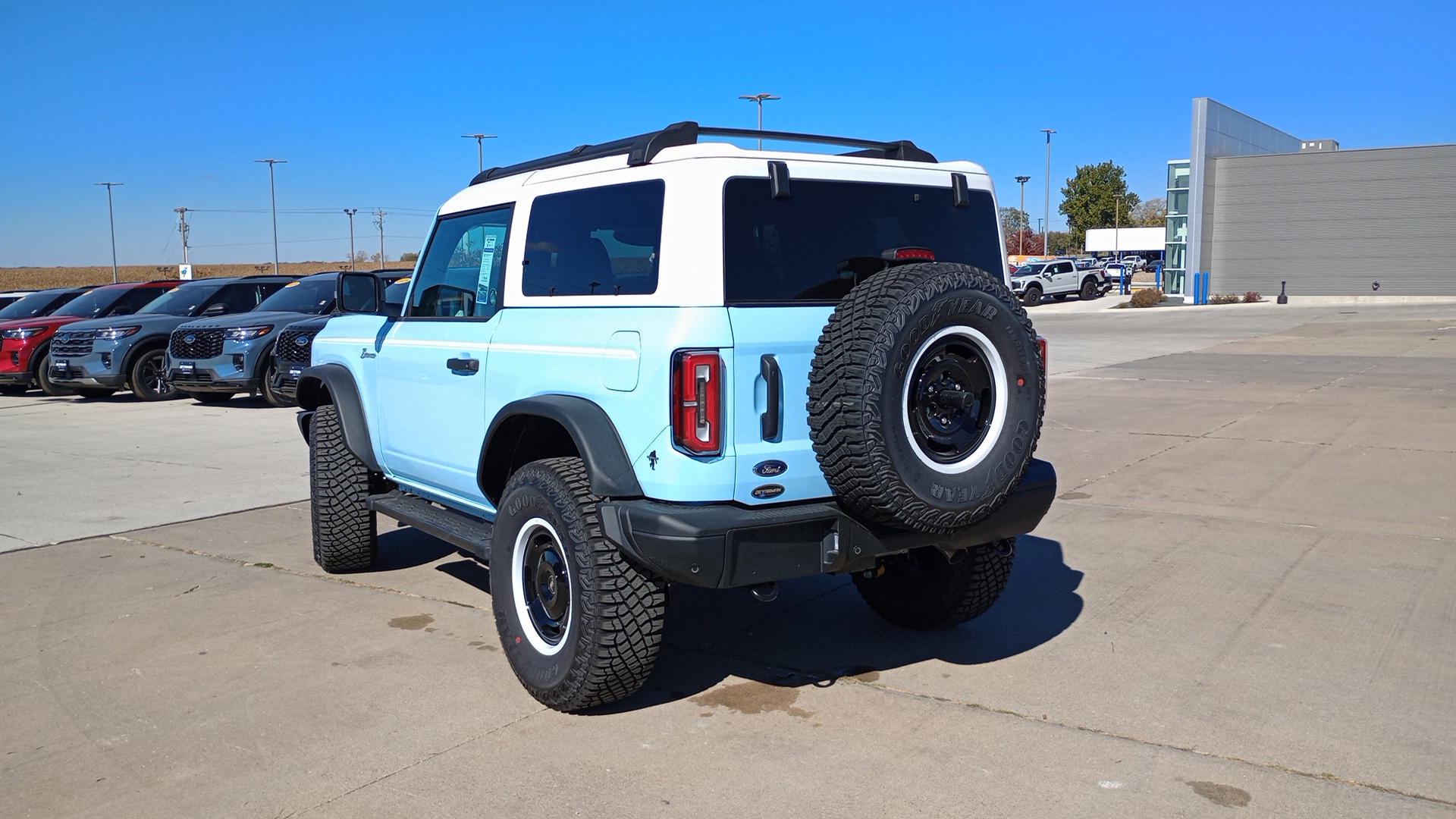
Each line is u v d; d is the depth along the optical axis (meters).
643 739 3.76
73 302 18.50
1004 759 3.54
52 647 4.81
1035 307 43.12
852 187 4.04
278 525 7.31
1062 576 5.73
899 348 3.42
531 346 4.21
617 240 3.92
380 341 5.45
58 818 3.24
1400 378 14.71
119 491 8.57
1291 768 3.43
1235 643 4.63
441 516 5.05
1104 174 97.12
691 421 3.52
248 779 3.48
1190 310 36.22
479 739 3.77
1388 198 37.47
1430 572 5.64
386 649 4.74
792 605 5.39
